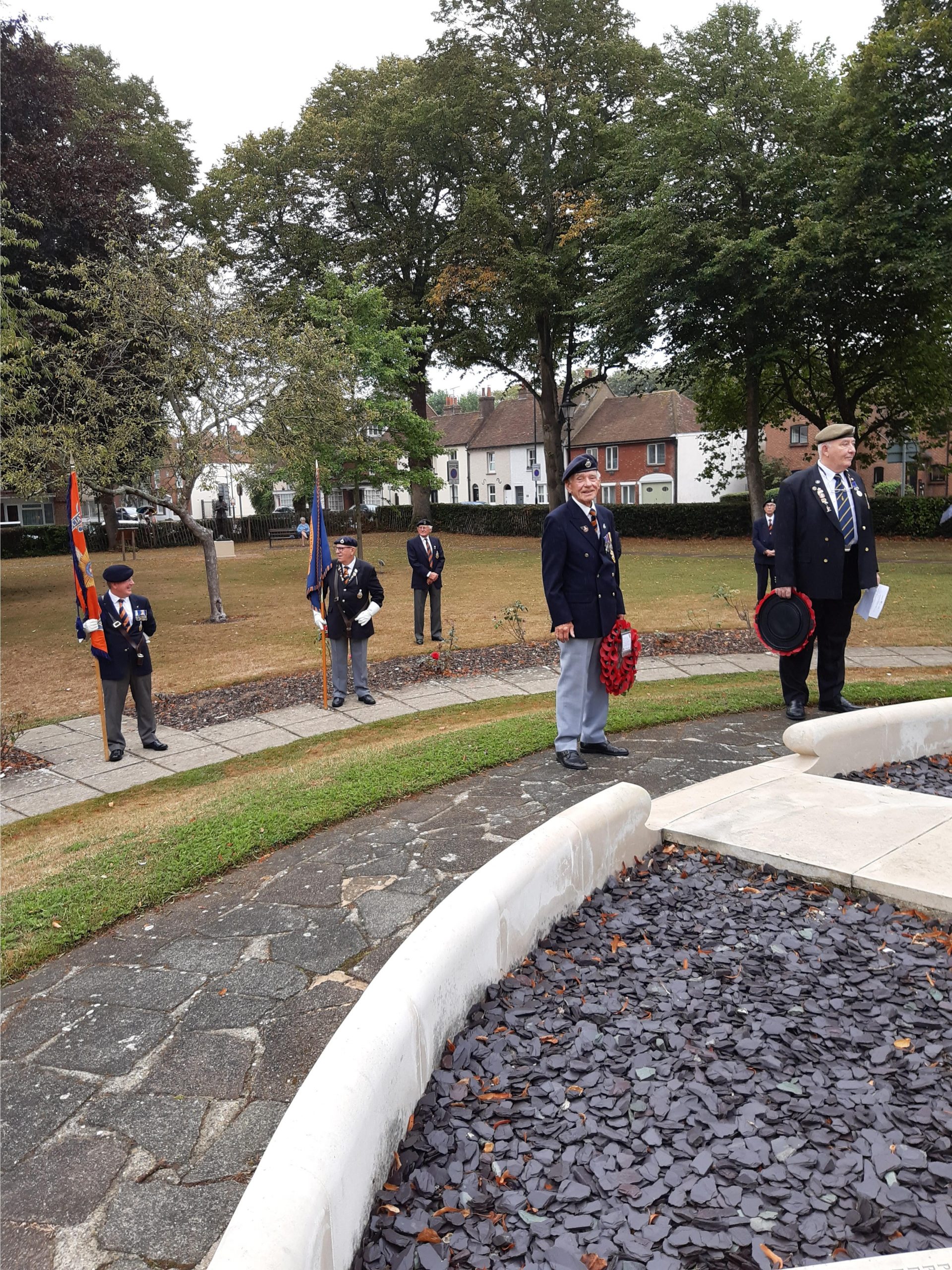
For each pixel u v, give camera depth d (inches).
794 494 254.4
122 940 148.9
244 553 1364.4
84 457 533.3
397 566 1027.3
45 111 875.4
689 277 970.7
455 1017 100.6
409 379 1066.7
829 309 984.9
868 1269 59.2
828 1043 96.6
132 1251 81.9
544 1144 83.3
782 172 912.3
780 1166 78.0
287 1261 56.9
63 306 866.1
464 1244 71.6
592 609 221.9
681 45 979.3
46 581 1010.1
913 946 116.9
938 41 778.8
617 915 129.9
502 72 1139.9
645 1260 68.9
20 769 318.3
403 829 189.6
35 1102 105.1
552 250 1206.3
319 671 457.4
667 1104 87.6
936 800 166.1
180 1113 101.6
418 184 1320.1
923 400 1184.2
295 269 1390.3
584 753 243.1
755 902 132.4
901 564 870.4
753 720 273.0
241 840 187.3
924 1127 82.9
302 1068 108.6
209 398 605.3
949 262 785.6
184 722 375.2
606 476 2196.1
